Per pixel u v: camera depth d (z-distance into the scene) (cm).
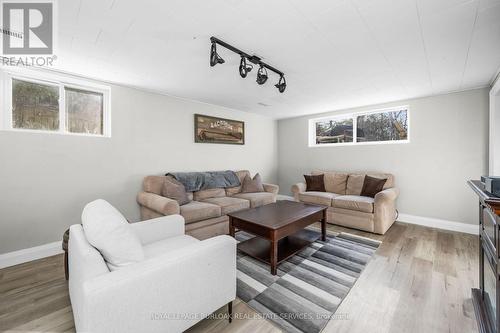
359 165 439
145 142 340
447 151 346
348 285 195
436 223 355
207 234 300
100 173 297
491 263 125
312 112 490
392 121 413
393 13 158
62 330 147
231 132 462
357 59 231
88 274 106
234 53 219
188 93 355
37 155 253
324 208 295
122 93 316
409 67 250
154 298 115
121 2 148
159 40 196
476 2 146
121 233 122
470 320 153
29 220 249
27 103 257
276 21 169
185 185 351
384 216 322
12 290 191
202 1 147
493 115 284
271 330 145
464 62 238
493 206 103
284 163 568
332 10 155
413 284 197
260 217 251
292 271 219
